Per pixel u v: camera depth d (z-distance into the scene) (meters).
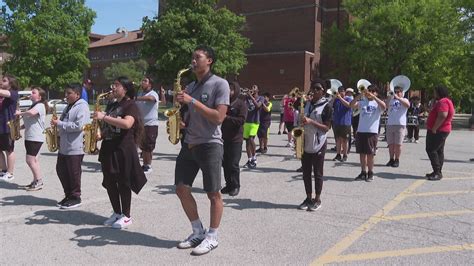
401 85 10.80
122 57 75.31
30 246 4.96
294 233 5.52
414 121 17.36
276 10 47.06
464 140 18.94
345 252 4.89
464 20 30.19
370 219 6.19
